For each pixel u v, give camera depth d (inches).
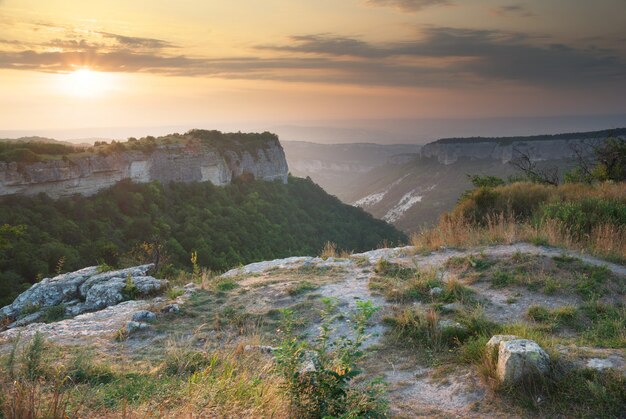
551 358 213.0
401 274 396.2
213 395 191.0
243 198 2810.0
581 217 480.4
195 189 2583.7
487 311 309.0
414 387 229.9
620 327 268.2
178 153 2615.7
